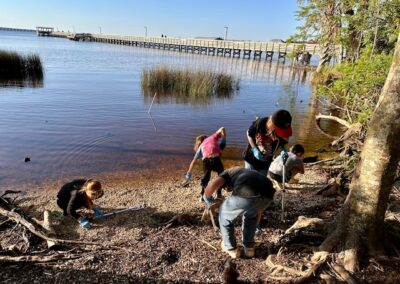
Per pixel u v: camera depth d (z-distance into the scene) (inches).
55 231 173.6
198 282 139.9
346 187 241.3
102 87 717.9
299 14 491.5
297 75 1264.8
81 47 2647.6
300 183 256.2
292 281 140.7
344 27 436.5
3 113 450.3
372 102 323.9
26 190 234.7
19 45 2301.9
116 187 247.0
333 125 482.3
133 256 154.8
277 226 187.9
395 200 210.1
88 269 143.8
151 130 414.6
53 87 680.4
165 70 745.6
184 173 285.7
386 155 142.6
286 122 157.9
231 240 156.2
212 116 514.9
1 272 138.6
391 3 371.9
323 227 170.4
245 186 145.8
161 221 190.5
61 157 304.3
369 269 146.4
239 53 2325.3
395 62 140.8
